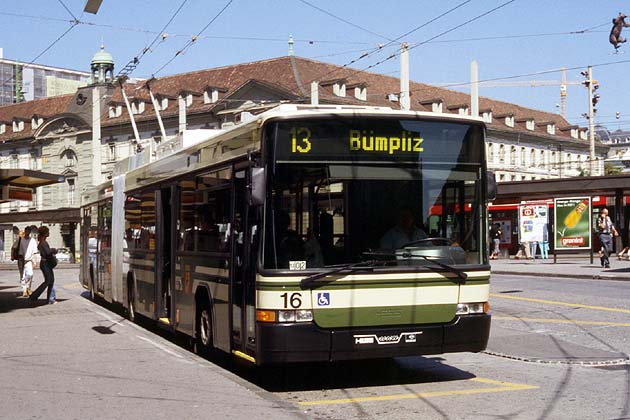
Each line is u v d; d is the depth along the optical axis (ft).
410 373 33.63
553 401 27.04
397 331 28.99
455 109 273.13
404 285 29.14
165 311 45.65
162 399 26.86
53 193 280.10
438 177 30.14
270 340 28.07
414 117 30.04
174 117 238.07
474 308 30.17
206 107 228.43
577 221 106.83
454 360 36.78
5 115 306.35
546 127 315.78
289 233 28.53
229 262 32.32
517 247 146.41
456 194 30.32
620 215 135.44
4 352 38.17
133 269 52.49
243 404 26.03
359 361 36.99
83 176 271.08
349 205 29.12
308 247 28.58
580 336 42.68
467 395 28.50
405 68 93.97
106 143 259.60
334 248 28.81
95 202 69.92
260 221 28.55
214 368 33.17
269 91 212.02
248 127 30.68
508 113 293.84
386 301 28.94
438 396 28.43
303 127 28.99
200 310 37.22
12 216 227.20
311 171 28.91
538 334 43.62
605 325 46.21
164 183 44.37
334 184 29.04
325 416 25.62
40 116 288.30
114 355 36.96
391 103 241.14
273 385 31.55
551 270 95.25
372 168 29.43
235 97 217.15
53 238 276.82
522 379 31.53
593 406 26.11
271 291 28.17
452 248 30.01
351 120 29.40
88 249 74.49
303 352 28.09
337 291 28.50
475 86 114.93
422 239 29.68
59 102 295.48
